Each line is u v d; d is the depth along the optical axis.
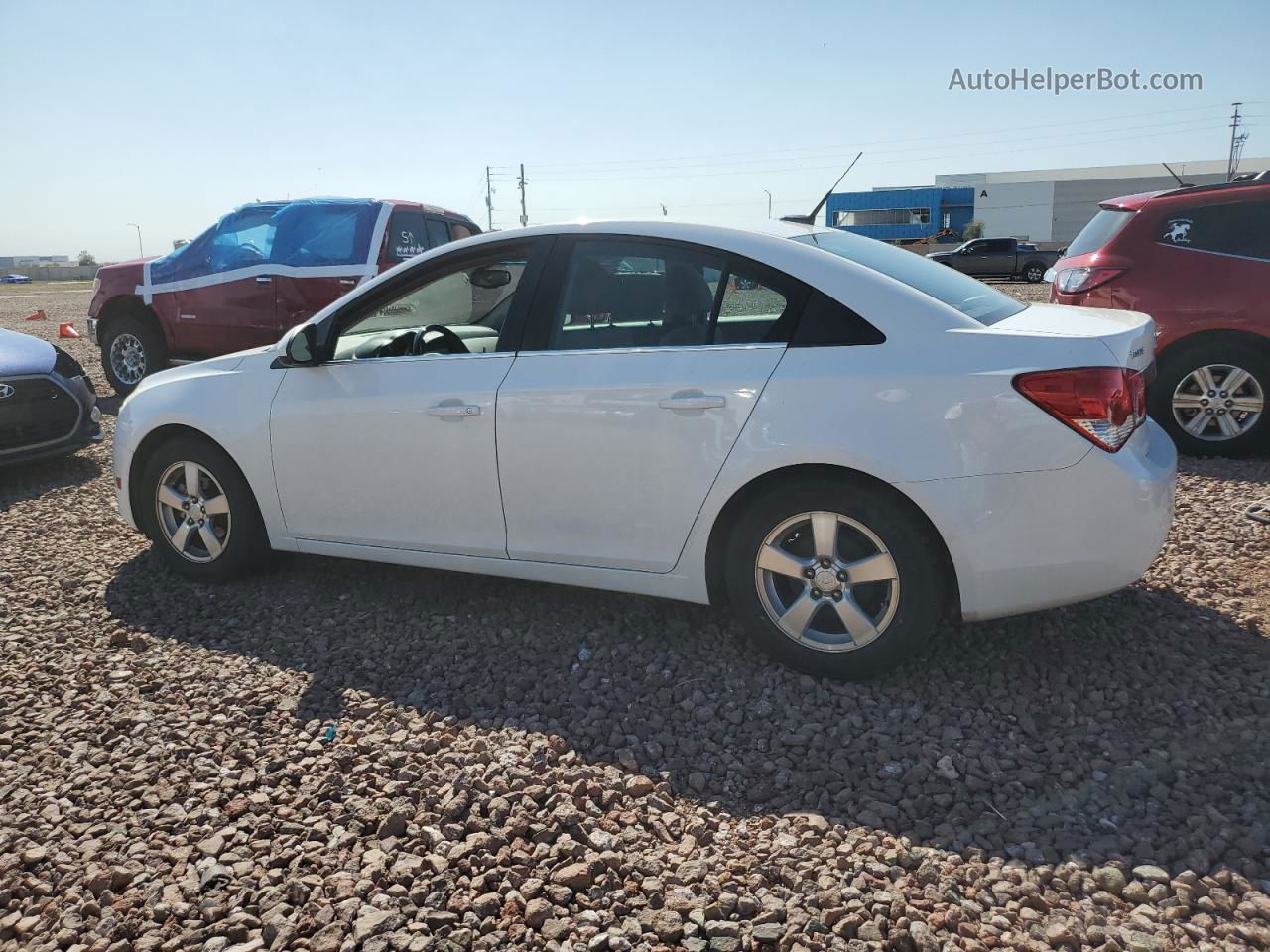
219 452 4.18
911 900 2.20
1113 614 3.74
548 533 3.57
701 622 3.78
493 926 2.14
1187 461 6.18
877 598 3.20
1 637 3.77
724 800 2.65
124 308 9.71
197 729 3.04
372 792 2.67
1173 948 2.03
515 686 3.32
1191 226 6.18
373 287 3.91
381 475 3.83
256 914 2.21
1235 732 2.88
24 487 6.25
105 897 2.27
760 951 2.06
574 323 3.53
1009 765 2.76
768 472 3.20
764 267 3.26
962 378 2.95
